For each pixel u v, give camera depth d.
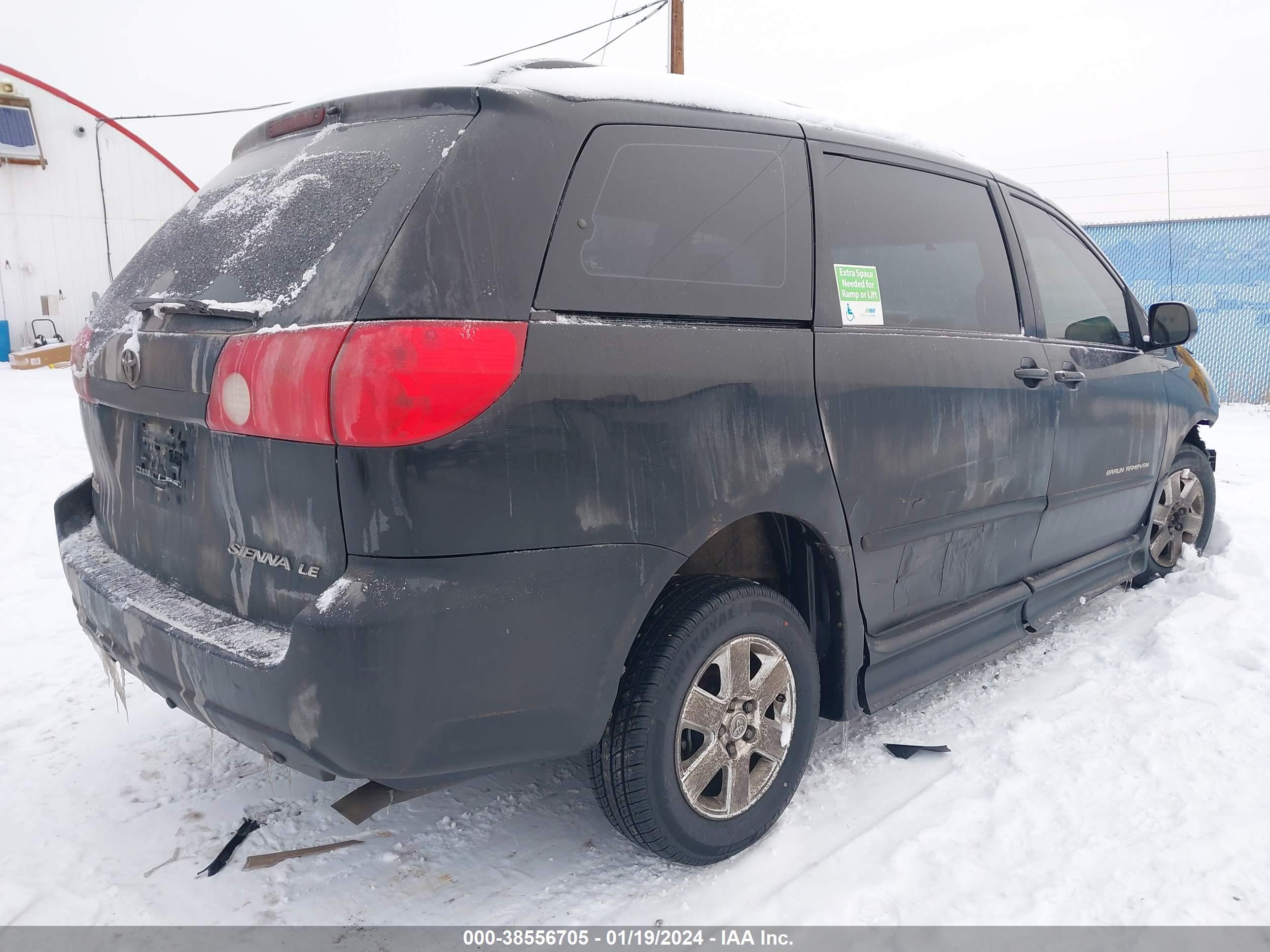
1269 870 2.28
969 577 3.05
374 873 2.33
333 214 1.96
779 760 2.42
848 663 2.58
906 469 2.66
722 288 2.26
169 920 2.14
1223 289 13.66
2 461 7.47
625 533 1.99
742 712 2.33
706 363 2.15
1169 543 4.56
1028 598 3.36
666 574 2.08
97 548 2.58
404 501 1.71
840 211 2.63
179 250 2.38
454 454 1.75
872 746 2.97
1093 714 3.14
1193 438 4.71
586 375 1.93
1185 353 4.55
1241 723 3.03
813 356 2.42
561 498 1.89
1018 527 3.24
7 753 2.96
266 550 1.92
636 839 2.20
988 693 3.35
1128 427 3.82
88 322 2.64
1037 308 3.36
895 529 2.67
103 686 3.48
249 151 2.66
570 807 2.65
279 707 1.77
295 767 1.87
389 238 1.80
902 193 2.88
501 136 1.95
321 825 2.55
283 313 1.86
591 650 1.97
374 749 1.74
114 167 23.17
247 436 1.89
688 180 2.25
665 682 2.12
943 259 2.99
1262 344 13.49
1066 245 3.73
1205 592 4.23
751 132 2.44
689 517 2.10
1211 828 2.46
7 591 4.62
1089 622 4.09
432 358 1.72
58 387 14.48
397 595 1.71
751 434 2.23
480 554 1.79
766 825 2.41
